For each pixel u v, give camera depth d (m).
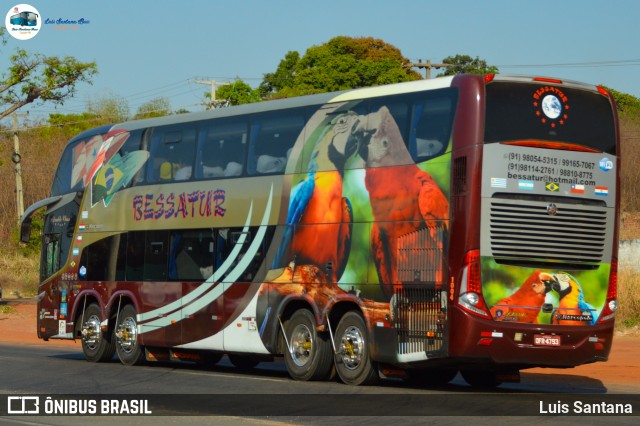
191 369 22.64
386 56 79.75
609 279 16.78
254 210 20.14
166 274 22.30
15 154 59.47
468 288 15.80
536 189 16.17
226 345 20.62
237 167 20.72
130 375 20.39
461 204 15.95
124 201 23.78
